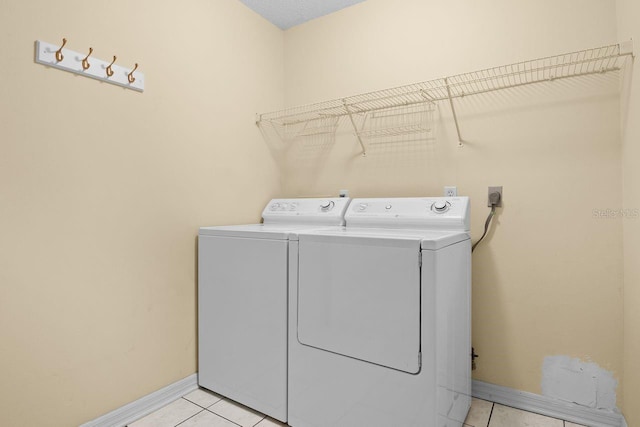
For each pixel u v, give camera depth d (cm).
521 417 164
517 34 173
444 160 193
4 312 123
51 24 134
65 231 139
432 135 197
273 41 248
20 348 127
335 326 141
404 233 155
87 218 146
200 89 196
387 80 212
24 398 128
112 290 155
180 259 184
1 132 122
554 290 164
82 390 144
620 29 148
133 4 163
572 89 160
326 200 211
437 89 195
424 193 199
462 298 156
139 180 165
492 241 178
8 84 123
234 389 175
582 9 158
